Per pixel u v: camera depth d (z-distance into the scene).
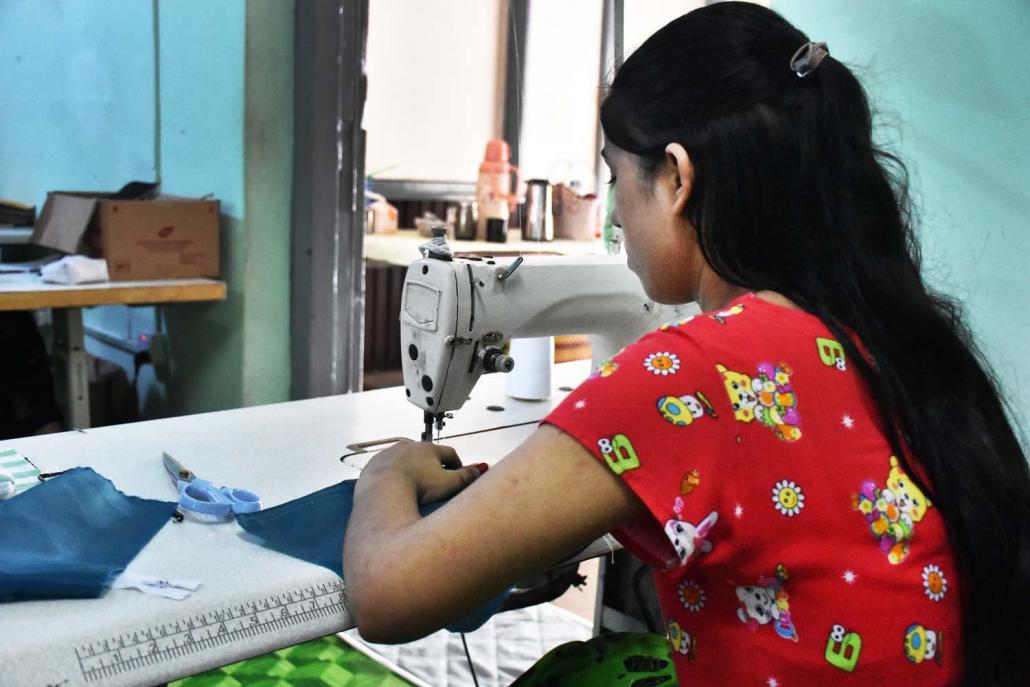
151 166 3.16
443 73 4.58
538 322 1.42
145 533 1.07
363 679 2.14
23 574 0.91
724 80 0.90
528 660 2.33
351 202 2.62
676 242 0.96
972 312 2.19
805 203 0.89
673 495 0.79
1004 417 0.94
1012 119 2.09
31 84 4.25
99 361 3.55
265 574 1.01
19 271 2.77
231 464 1.35
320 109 2.52
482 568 0.82
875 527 0.83
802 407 0.83
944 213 2.22
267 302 2.68
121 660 0.87
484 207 3.85
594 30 4.79
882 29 2.27
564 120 4.86
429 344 1.31
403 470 1.08
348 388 2.74
